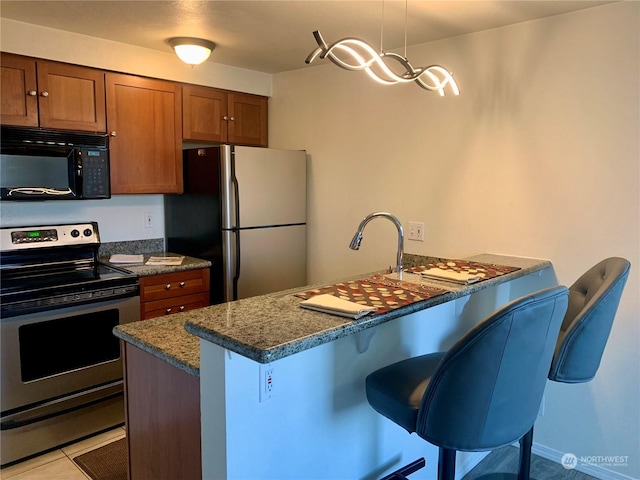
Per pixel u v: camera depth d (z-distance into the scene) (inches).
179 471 61.5
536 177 97.9
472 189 107.4
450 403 52.1
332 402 66.4
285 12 93.4
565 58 92.4
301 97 141.3
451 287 72.5
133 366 67.9
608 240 90.0
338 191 134.6
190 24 101.9
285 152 134.9
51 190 106.5
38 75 104.6
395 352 77.3
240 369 52.4
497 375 51.3
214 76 134.7
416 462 81.4
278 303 61.6
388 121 121.3
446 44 109.0
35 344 96.3
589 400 95.3
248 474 55.1
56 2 89.7
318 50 62.3
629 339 89.4
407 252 120.3
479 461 99.5
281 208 135.4
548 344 55.4
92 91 113.1
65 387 100.8
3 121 100.3
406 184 119.1
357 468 72.2
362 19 96.7
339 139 132.6
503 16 93.7
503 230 103.4
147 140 123.6
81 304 101.5
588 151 91.0
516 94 99.2
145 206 138.6
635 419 90.4
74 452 100.1
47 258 114.3
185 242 136.6
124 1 88.4
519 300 50.3
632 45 84.7
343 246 134.8
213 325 51.4
